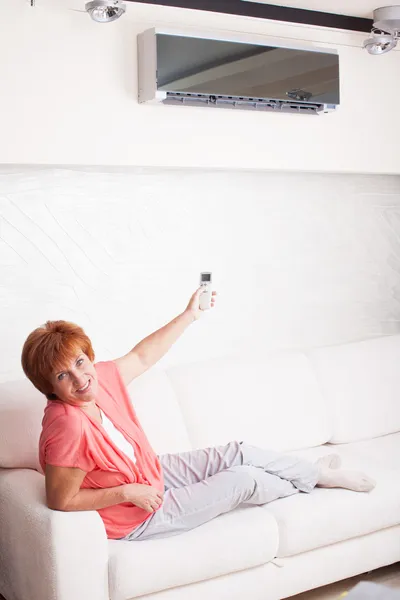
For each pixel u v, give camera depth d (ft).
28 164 9.96
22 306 10.48
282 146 11.96
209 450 9.59
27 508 8.00
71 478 7.86
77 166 10.70
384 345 12.47
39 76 9.81
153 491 8.31
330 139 12.46
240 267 12.48
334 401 11.64
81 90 10.12
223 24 11.19
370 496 9.52
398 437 11.83
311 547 9.05
